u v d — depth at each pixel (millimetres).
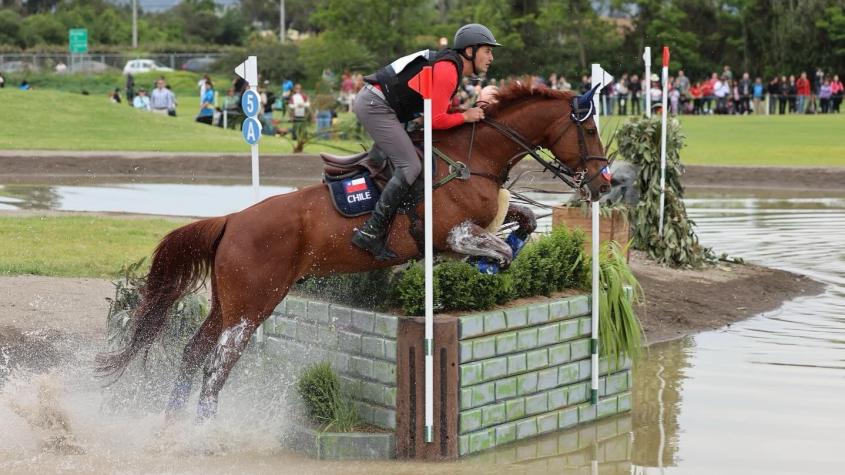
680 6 80750
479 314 8570
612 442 8922
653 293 14250
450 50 8680
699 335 12906
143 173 31891
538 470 8188
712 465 8297
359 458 8453
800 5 77062
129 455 8469
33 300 12461
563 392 9297
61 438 8602
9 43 101688
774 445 8773
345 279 9289
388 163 8625
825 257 17828
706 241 19312
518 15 74625
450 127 8586
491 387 8656
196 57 86188
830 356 11797
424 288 8508
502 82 10383
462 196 8594
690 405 9992
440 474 8078
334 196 8508
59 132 39219
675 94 57500
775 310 14242
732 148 36406
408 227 8523
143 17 133250
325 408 8695
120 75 77625
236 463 8312
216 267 8602
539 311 9008
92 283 13453
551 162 9164
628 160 16172
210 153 33594
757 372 11148
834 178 28984
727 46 80875
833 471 8117
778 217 22719
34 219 18734
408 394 8406
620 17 85438
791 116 56219
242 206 23422
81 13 112125
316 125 41500
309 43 74188
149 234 17328
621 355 9812
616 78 73688
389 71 8547
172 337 10039
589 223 13469
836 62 77125
